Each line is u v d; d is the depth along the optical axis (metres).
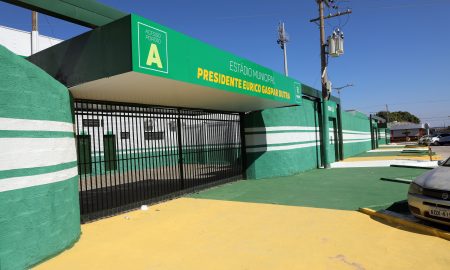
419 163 15.89
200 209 8.14
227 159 13.51
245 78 9.13
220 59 8.10
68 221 5.60
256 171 13.48
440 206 5.46
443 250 4.79
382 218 6.61
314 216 6.98
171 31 6.55
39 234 4.81
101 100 8.41
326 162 16.81
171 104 10.09
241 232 6.05
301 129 15.80
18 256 4.43
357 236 5.57
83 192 11.91
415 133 64.25
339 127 21.98
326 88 16.84
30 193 4.67
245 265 4.54
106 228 6.69
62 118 5.65
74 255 5.16
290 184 11.63
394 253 4.75
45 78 5.14
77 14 7.50
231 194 10.08
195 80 7.13
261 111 13.77
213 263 4.66
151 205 8.82
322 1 16.83
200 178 13.20
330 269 4.30
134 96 8.14
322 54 16.91
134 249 5.36
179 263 4.71
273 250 5.07
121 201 9.24
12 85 4.48
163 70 6.26
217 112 12.47
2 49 4.37
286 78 11.88
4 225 4.27
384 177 12.02
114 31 5.88
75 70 6.56
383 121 48.41
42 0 6.99
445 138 43.91
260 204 8.41
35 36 16.73
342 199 8.55
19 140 4.54
